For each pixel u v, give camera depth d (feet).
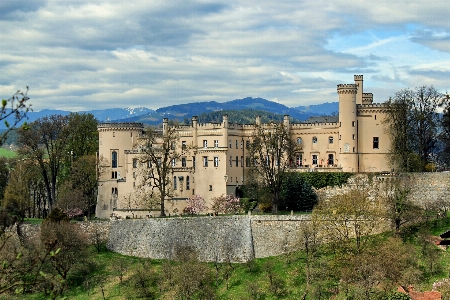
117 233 363.15
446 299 233.55
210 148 421.59
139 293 298.15
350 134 409.08
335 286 276.41
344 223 316.19
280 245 328.70
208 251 337.93
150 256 349.20
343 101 411.54
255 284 289.74
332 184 386.11
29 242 328.29
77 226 348.79
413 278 256.73
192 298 287.28
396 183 341.41
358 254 279.49
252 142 421.18
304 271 299.17
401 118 390.01
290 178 385.50
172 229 350.43
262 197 386.11
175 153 402.72
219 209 388.37
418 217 314.35
